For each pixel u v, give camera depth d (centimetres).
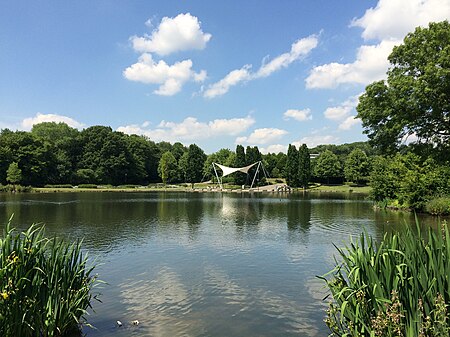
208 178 9669
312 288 900
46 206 3069
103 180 7938
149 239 1580
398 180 3083
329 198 4688
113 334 629
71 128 10344
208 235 1700
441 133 1748
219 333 639
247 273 1038
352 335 449
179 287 906
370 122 1912
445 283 403
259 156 8519
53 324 537
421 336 368
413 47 1727
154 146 10362
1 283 482
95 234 1689
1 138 6353
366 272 441
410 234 459
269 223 2147
